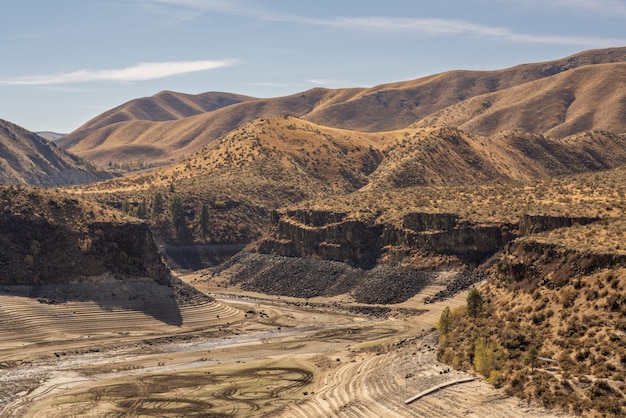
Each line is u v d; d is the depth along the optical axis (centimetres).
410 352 11844
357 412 9412
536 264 11869
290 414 9706
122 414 9862
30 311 14838
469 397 9062
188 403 10319
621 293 9812
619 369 8594
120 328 15362
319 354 13388
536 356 9400
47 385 11338
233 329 16225
